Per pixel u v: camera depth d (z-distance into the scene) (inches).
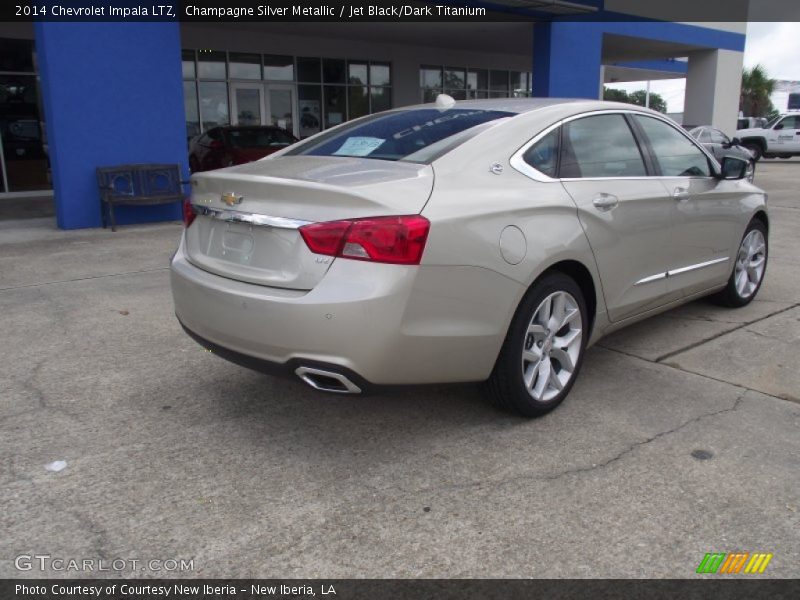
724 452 134.8
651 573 100.7
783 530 110.3
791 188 634.2
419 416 151.0
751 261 232.2
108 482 124.3
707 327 212.4
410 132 153.0
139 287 262.7
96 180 401.4
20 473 127.0
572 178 154.0
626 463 130.8
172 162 423.5
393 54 794.8
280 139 584.4
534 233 137.6
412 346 121.7
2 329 210.7
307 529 111.0
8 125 578.6
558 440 140.0
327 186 120.7
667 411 153.3
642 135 180.2
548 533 109.8
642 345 196.7
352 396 124.8
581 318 153.9
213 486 123.3
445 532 110.2
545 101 167.6
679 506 116.6
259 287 126.8
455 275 124.3
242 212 130.8
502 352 138.5
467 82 882.8
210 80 677.9
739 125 1299.2
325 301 116.6
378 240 116.8
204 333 137.5
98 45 388.2
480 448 136.8
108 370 177.6
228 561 103.5
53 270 292.7
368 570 101.6
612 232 157.5
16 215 462.6
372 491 121.8
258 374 175.2
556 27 620.1
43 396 161.3
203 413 152.9
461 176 134.2
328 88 757.3
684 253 188.2
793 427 145.6
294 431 144.5
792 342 198.5
